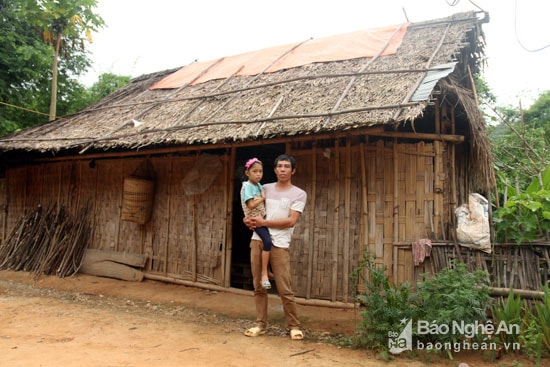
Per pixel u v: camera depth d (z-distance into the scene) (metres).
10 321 4.80
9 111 12.41
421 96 4.75
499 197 6.12
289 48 8.90
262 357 3.74
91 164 8.21
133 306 5.93
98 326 4.66
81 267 7.86
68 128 8.51
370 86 5.69
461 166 6.00
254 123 5.72
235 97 7.15
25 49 11.48
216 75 8.90
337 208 5.59
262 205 4.44
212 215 6.72
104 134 7.28
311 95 6.11
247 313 5.49
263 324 4.54
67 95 15.00
